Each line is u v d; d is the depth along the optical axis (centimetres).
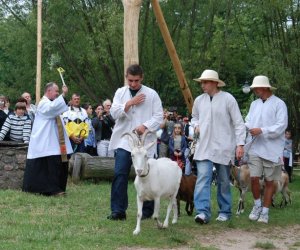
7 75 3069
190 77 2472
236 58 2706
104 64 2523
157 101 888
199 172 919
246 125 1009
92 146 1514
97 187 1314
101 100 2709
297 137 2378
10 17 2656
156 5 1152
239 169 1038
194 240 797
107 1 2498
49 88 1168
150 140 876
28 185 1154
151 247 741
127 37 1219
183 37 2612
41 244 722
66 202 1057
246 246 788
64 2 2395
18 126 1271
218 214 988
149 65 2603
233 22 2573
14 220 865
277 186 1169
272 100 991
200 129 927
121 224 860
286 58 2177
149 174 791
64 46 2508
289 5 2105
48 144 1142
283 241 839
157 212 812
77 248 705
